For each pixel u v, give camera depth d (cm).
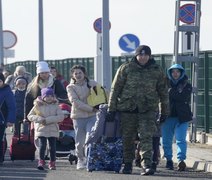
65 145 2833
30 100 2753
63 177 2434
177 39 3450
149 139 2483
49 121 2619
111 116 2522
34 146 2916
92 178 2403
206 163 2722
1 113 2803
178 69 2677
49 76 2770
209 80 3806
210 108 3809
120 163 2541
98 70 4191
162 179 2388
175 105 2677
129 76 2483
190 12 3519
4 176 2475
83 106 2617
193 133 3634
